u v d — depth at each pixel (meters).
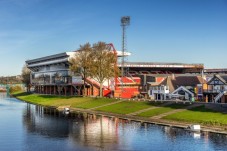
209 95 141.62
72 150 74.19
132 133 91.44
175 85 169.75
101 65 186.62
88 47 192.25
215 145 75.50
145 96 184.50
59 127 104.81
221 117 97.62
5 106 189.00
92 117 129.00
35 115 139.38
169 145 76.94
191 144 77.00
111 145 78.31
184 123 100.31
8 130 100.19
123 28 189.38
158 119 110.44
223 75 144.75
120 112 133.12
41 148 76.50
